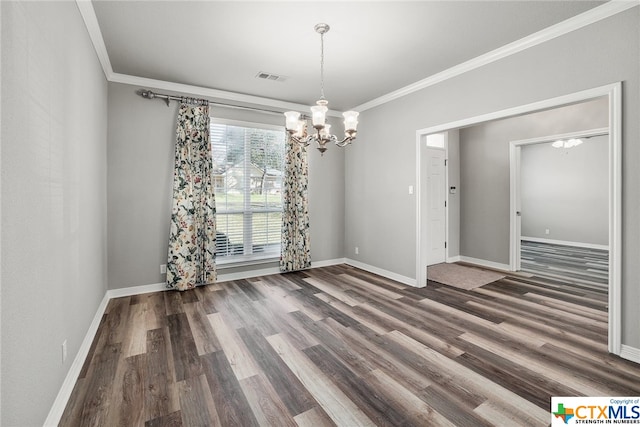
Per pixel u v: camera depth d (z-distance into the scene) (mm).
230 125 4191
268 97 4359
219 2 2217
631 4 2166
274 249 4652
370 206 4750
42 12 1438
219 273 4180
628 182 2201
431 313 3090
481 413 1658
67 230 1827
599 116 4172
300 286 3990
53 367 1559
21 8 1212
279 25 2527
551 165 7715
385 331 2682
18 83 1185
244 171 4332
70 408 1688
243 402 1757
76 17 2062
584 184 7176
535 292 3764
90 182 2535
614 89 2248
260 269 4488
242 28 2570
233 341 2490
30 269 1287
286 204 4547
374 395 1819
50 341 1520
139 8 2279
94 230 2699
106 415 1639
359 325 2805
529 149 8109
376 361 2191
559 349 2354
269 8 2295
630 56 2188
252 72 3484
